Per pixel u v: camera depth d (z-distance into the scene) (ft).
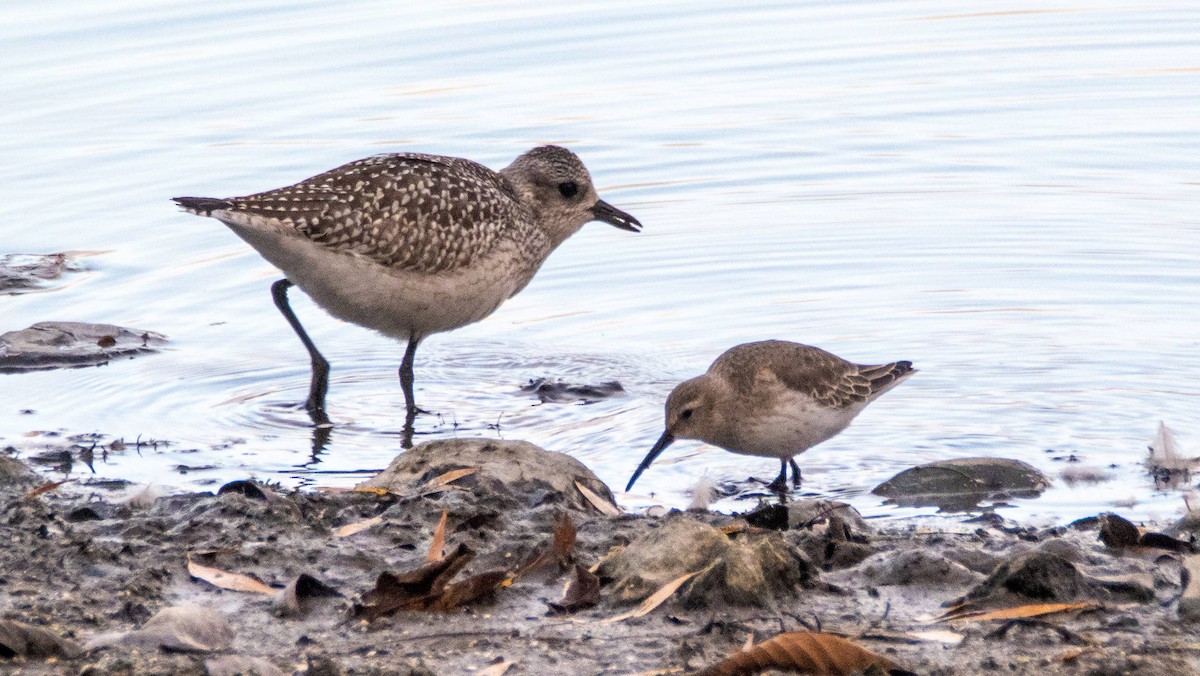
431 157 44.27
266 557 28.78
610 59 71.15
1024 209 56.08
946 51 72.13
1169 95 65.92
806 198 58.23
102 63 68.28
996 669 22.99
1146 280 49.88
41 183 57.98
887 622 25.18
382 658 23.91
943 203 57.16
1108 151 60.54
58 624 25.46
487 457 34.81
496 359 46.85
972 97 66.54
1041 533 30.50
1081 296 48.96
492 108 65.46
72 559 28.63
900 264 52.16
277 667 23.43
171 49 70.18
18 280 51.60
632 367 45.57
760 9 77.92
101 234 55.11
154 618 24.90
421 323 43.73
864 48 72.64
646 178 60.08
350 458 38.58
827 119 64.90
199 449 39.04
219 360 46.62
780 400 37.29
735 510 34.91
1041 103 65.62
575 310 50.29
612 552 27.99
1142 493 34.94
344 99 65.62
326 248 40.98
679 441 40.88
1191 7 77.36
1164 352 44.50
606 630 24.95
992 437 39.37
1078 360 44.19
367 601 25.96
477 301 44.45
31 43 69.77
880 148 62.08
